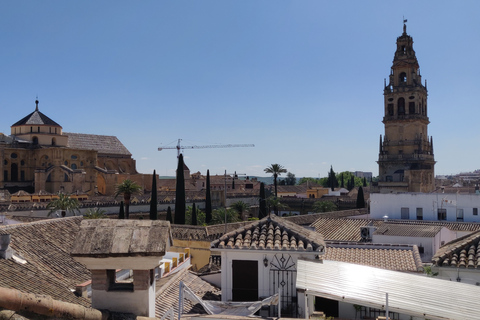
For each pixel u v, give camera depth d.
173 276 26.03
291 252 20.69
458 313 15.04
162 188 161.62
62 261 23.23
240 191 154.12
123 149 154.62
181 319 15.51
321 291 16.03
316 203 132.88
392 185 131.62
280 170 140.38
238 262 21.36
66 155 121.06
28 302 8.28
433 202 63.12
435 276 22.88
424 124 136.12
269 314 20.25
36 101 127.50
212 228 62.53
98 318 10.04
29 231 25.05
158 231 11.52
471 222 56.94
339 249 29.73
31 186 119.94
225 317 15.34
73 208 81.19
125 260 11.03
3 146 115.00
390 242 40.47
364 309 21.12
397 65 135.50
